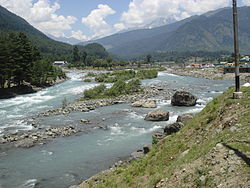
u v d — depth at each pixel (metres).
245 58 176.62
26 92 75.00
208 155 11.51
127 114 45.31
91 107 51.31
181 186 10.50
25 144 30.11
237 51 18.48
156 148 19.94
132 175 16.70
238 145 11.14
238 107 16.25
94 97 63.78
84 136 33.06
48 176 22.12
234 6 17.98
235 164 9.85
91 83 99.69
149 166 17.14
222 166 10.12
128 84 71.06
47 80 95.56
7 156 26.77
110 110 49.12
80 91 77.50
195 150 14.12
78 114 46.12
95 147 28.94
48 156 26.61
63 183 20.83
